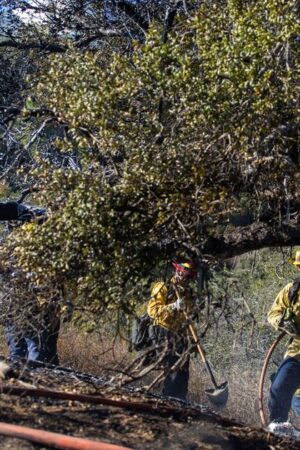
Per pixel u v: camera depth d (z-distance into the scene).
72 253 6.52
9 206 8.13
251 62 6.48
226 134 6.50
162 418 6.10
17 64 12.43
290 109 6.50
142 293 6.66
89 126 7.04
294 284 8.61
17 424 5.31
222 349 11.96
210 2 7.70
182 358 6.38
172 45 6.85
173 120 6.79
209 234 6.83
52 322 6.90
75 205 6.51
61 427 5.39
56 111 7.36
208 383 11.57
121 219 6.62
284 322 8.53
